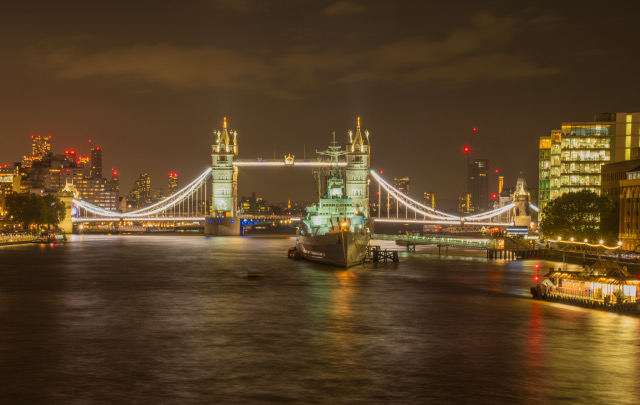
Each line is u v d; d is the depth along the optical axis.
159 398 47.31
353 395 48.16
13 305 87.88
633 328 70.88
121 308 85.25
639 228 152.75
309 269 144.12
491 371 54.19
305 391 48.94
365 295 98.38
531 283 114.88
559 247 173.62
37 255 191.88
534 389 49.62
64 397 47.44
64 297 96.12
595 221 171.00
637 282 83.38
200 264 160.12
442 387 50.00
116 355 58.94
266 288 107.50
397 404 46.34
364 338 66.25
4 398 47.22
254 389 49.34
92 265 155.62
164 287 108.94
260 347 62.16
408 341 64.81
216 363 56.31
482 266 151.75
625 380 51.84
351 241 148.88
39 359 57.44
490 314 80.25
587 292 87.69
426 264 158.88
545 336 66.94
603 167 191.50
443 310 83.44
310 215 181.25
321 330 70.31
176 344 63.31
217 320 76.25
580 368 55.06
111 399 47.06
